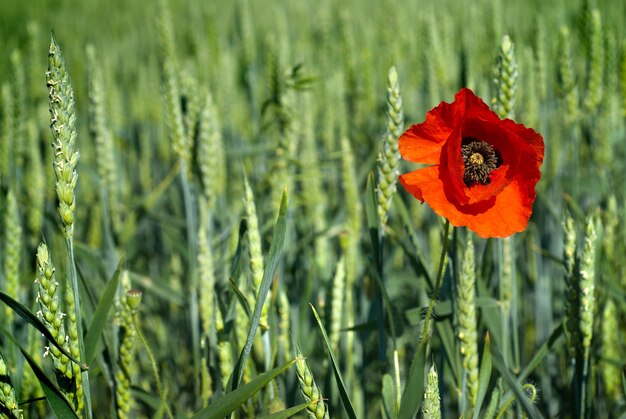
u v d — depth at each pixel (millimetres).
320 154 1550
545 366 1095
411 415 716
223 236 1057
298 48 1819
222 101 1549
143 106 1826
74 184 673
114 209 1231
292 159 1098
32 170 1145
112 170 1062
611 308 923
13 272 903
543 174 1303
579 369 797
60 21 3307
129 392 792
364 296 1031
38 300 672
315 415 678
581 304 784
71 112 667
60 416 672
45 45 2486
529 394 847
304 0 2502
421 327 810
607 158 1255
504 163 703
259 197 1134
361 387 948
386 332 829
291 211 1138
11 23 3566
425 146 699
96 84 1052
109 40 2918
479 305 838
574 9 1962
